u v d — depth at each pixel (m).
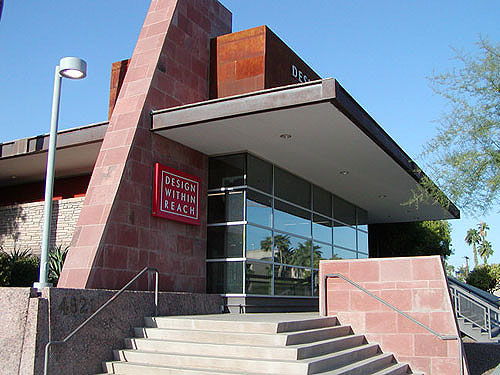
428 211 22.81
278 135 12.44
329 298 11.34
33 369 7.64
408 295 10.73
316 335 9.41
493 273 32.25
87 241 10.54
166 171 12.30
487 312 14.09
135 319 9.84
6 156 14.64
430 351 10.38
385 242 28.38
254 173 14.11
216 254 13.55
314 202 17.84
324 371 8.07
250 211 13.67
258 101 10.91
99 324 8.94
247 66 13.87
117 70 16.19
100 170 11.45
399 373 9.91
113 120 12.09
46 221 8.87
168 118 11.88
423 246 28.17
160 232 12.05
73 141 13.39
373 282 11.03
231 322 9.19
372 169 15.66
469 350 14.45
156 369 8.32
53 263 12.81
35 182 18.08
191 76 13.68
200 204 13.54
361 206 22.06
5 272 11.79
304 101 10.40
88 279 10.00
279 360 7.93
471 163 12.95
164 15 13.41
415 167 15.73
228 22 15.66
